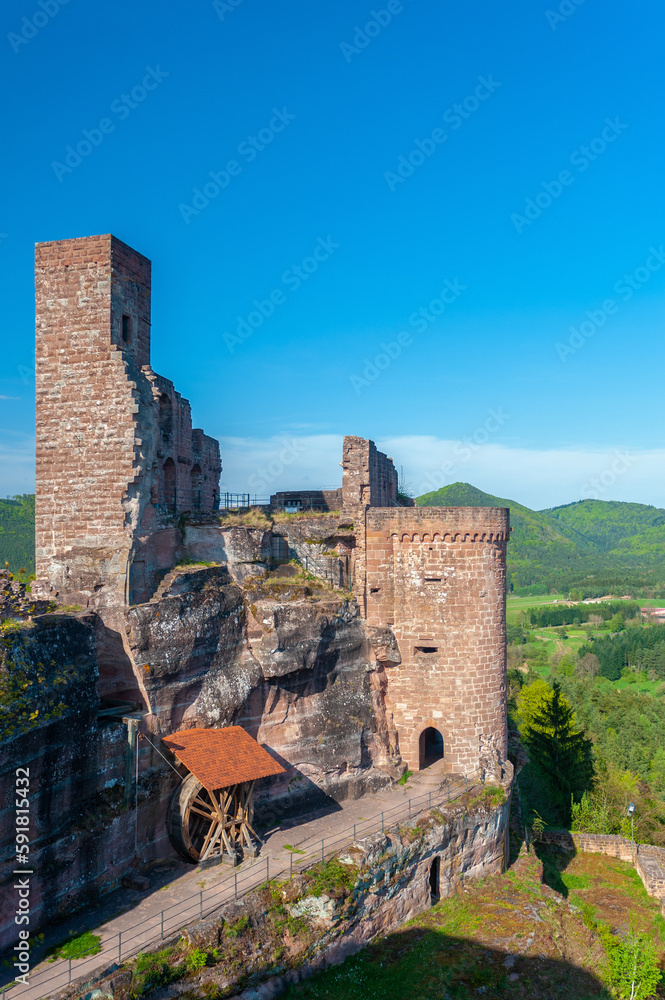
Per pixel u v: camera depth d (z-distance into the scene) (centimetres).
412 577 3653
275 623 3145
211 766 2550
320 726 3331
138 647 2638
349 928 2536
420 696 3644
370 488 3997
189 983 1992
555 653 16638
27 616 2255
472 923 2878
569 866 4372
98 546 2869
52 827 2144
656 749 7344
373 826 3006
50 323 2972
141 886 2381
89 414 2916
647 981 2720
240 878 2481
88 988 1806
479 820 3241
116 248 2933
